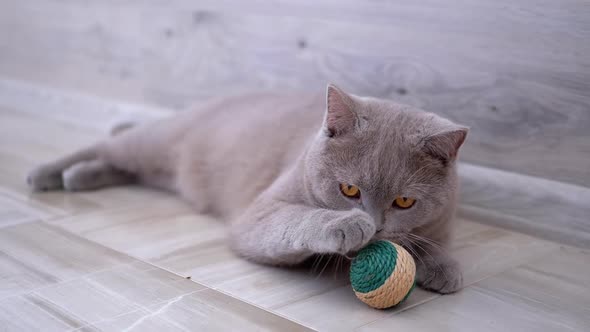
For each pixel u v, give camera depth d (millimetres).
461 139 630
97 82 1275
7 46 1461
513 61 781
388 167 624
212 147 854
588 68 733
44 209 814
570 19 735
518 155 798
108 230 759
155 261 682
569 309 626
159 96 1167
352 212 599
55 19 1317
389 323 588
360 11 891
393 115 659
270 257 668
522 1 762
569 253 749
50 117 1345
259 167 790
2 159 1004
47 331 550
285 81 990
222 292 625
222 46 1051
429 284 653
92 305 590
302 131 783
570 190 768
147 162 907
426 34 839
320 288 645
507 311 619
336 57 926
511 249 754
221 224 801
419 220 650
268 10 984
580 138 751
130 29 1176
